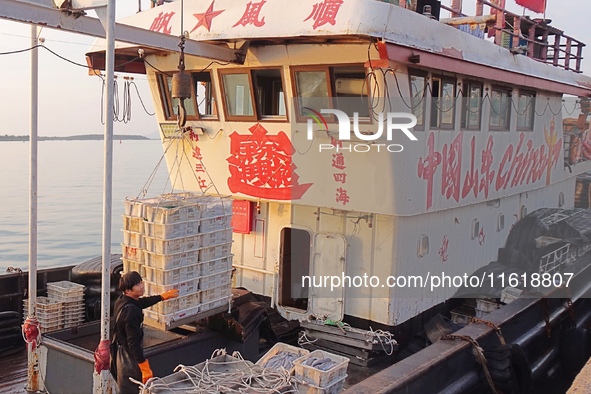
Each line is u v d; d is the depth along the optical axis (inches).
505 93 436.5
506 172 449.7
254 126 366.3
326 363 254.2
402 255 346.0
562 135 497.7
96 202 1918.1
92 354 267.7
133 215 288.4
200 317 297.4
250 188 378.6
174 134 404.8
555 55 570.6
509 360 272.2
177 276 284.5
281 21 315.3
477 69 365.4
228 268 313.7
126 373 251.1
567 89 528.7
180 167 411.8
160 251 277.9
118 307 253.3
